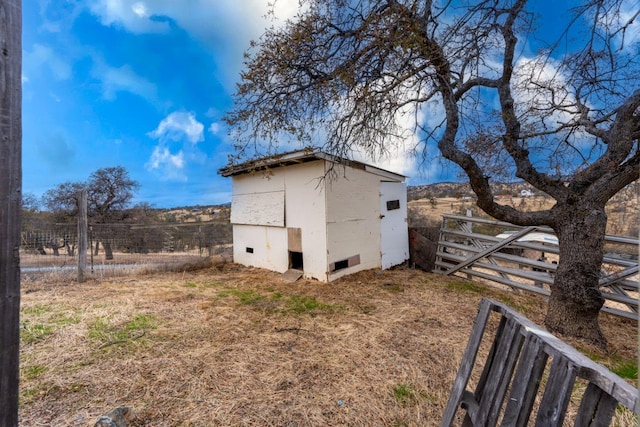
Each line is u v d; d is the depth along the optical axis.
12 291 1.12
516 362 1.33
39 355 2.86
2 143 1.08
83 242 5.94
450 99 4.07
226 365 2.73
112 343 3.15
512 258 5.45
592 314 3.38
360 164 6.29
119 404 2.17
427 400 2.26
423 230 7.60
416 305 4.49
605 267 4.44
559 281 3.56
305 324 3.74
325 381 2.49
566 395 0.98
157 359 2.82
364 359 2.86
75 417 2.02
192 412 2.09
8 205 1.10
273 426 1.97
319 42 3.58
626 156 3.19
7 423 1.10
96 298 4.73
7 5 1.09
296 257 6.69
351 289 5.32
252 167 5.98
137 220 14.77
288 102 4.00
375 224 6.71
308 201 6.01
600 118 3.81
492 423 1.36
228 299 4.79
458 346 3.13
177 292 5.18
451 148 3.96
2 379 1.09
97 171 16.05
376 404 2.20
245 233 7.77
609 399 0.87
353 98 3.71
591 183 3.46
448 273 6.47
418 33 3.13
